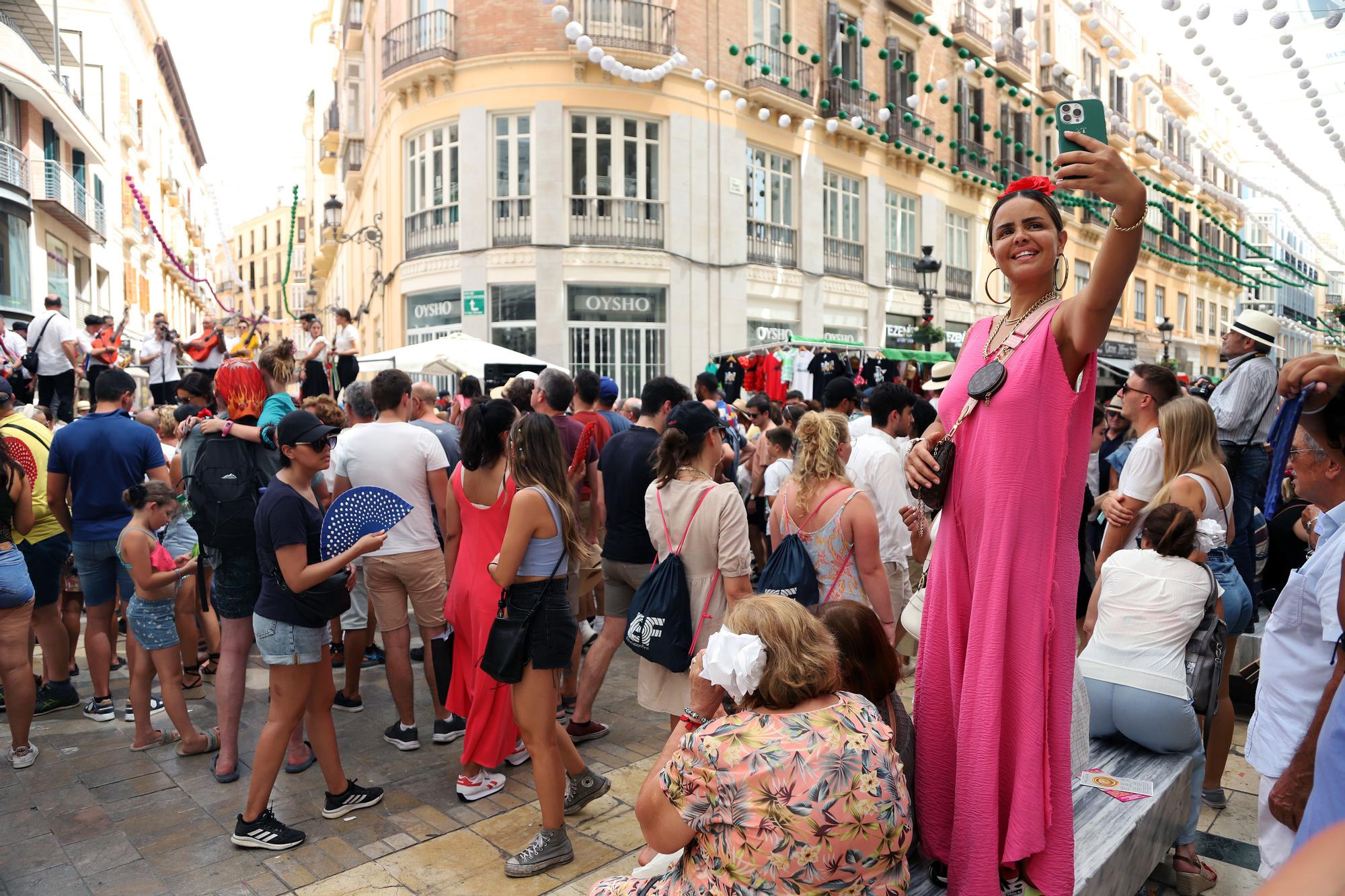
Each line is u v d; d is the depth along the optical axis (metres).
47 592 5.23
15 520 4.69
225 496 4.25
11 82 19.42
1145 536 3.52
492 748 3.96
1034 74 14.30
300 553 3.53
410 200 19.09
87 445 4.98
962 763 2.06
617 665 6.26
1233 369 5.29
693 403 3.93
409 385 4.93
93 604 5.11
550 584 3.45
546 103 17.09
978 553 2.07
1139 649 3.33
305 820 3.83
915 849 2.49
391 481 4.63
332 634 6.19
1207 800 3.90
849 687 2.40
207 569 6.03
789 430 6.63
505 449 4.12
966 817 2.04
